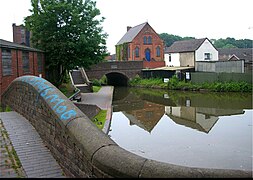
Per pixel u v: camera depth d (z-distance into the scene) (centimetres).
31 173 600
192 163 1116
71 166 565
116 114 2244
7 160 655
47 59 2547
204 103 2750
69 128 563
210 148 1298
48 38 2458
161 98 3200
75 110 628
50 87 787
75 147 536
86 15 2531
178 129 1691
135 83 4603
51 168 627
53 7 2400
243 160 1141
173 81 4019
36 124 837
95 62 2552
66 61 2494
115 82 5241
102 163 427
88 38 2448
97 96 2909
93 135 502
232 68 3825
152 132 1619
